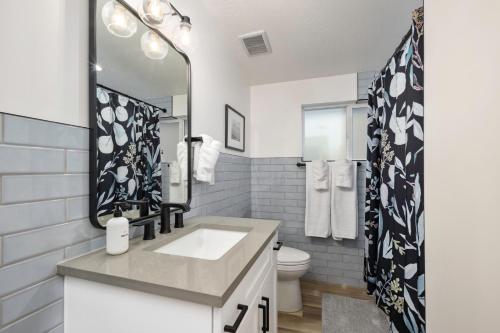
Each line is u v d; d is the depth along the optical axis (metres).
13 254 0.55
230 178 1.90
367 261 1.90
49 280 0.63
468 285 0.62
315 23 1.52
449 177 0.66
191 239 1.09
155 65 1.04
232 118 1.91
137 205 0.93
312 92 2.36
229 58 1.84
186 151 1.26
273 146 2.46
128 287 0.57
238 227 1.13
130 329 0.59
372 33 1.62
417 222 1.11
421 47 1.09
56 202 0.65
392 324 1.37
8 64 0.54
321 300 1.95
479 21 0.61
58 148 0.65
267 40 1.72
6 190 0.54
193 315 0.53
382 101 1.68
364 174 2.20
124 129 0.87
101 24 0.77
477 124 0.61
